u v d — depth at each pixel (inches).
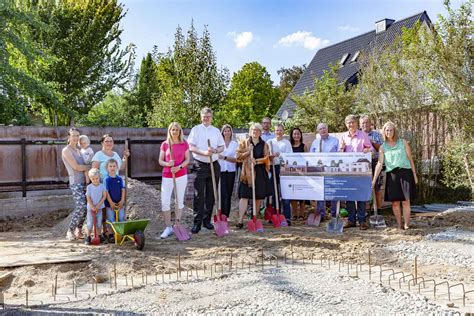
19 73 534.9
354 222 359.6
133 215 361.4
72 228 320.8
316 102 722.2
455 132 497.0
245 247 290.5
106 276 235.3
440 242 303.1
